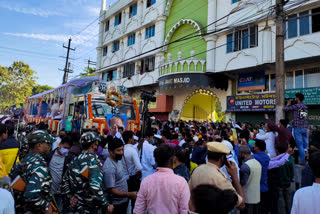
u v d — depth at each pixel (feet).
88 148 9.62
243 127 33.32
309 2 35.96
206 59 50.39
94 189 8.51
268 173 14.61
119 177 10.63
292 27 38.88
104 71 91.40
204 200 3.61
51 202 9.43
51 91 46.60
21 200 7.87
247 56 44.19
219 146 9.00
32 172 7.97
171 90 64.18
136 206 7.80
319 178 7.07
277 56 25.40
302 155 20.10
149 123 22.52
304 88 38.63
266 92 44.93
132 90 80.33
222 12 49.32
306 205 6.86
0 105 151.23
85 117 30.76
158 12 66.59
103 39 93.15
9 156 11.21
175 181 7.57
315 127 31.55
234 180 9.47
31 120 54.19
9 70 154.81
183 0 60.64
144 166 15.31
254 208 12.16
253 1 43.34
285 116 24.59
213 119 65.10
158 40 65.51
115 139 10.64
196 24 54.24
